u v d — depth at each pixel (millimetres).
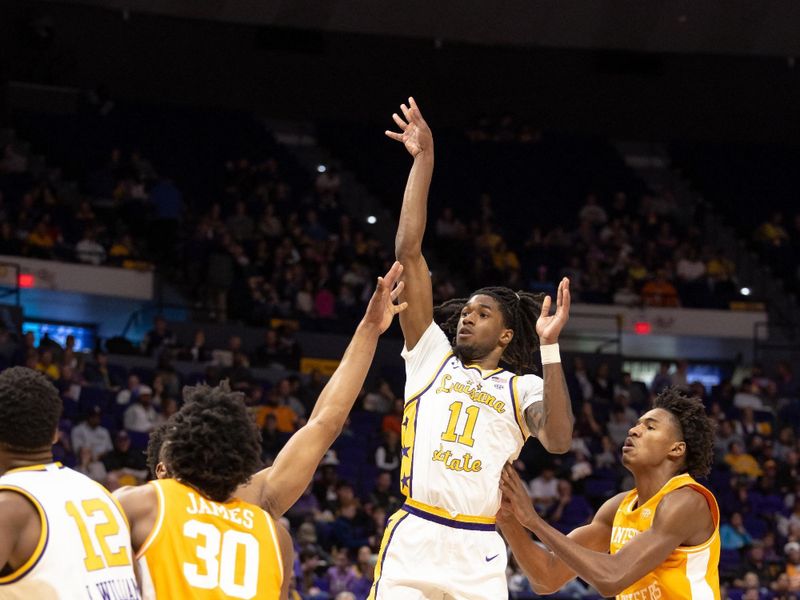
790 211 23453
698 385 17938
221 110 22312
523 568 4699
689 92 24578
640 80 24500
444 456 4219
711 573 4402
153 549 3082
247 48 22891
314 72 23219
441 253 20719
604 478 15258
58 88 21031
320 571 12086
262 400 15500
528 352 4539
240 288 18062
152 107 21672
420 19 22766
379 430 15492
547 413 4055
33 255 16859
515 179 22781
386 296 3939
